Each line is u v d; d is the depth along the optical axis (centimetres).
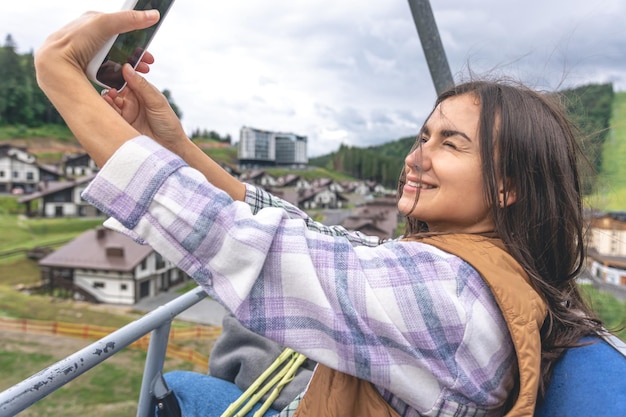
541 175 75
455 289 65
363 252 68
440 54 141
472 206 76
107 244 2461
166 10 73
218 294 59
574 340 75
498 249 72
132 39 73
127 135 62
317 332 61
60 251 2408
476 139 75
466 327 63
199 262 60
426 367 62
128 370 1297
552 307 77
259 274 61
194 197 60
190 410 102
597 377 69
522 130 74
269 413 101
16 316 1916
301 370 111
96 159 63
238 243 59
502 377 68
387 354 62
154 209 60
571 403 69
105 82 76
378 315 62
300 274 61
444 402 64
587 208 88
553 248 77
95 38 64
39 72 63
